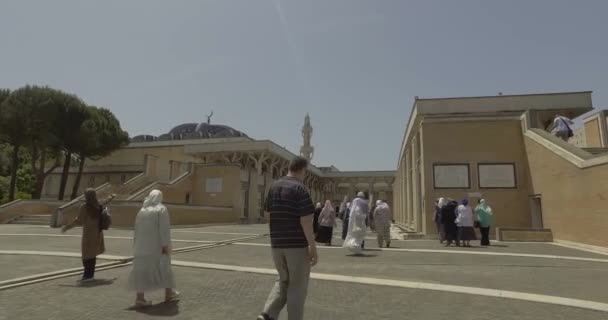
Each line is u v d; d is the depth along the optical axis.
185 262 10.14
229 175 39.28
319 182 71.62
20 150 44.72
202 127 72.50
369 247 15.12
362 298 6.46
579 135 29.44
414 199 26.94
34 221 29.17
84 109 41.00
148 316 5.38
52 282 7.69
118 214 26.34
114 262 9.91
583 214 14.16
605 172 12.77
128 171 56.88
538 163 18.08
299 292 4.27
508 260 10.99
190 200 39.66
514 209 19.41
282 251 4.33
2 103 37.16
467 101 26.91
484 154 20.19
